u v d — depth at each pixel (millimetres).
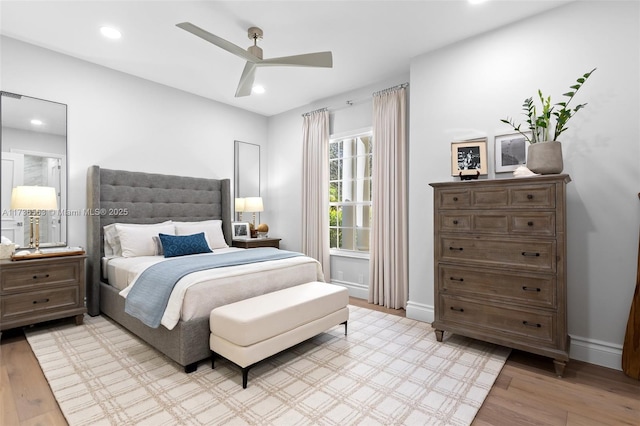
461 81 3113
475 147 2953
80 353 2521
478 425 1716
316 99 4793
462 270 2674
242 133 5199
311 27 2898
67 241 3436
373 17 2748
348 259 4508
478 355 2533
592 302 2453
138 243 3533
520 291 2387
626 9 2332
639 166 2287
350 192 4629
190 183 4445
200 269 2508
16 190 2883
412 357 2494
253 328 2068
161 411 1793
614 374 2256
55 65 3367
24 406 1842
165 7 2611
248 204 4848
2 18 2771
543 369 2334
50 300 2955
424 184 3352
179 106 4410
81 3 2561
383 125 3980
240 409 1819
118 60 3566
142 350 2586
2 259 2838
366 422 1720
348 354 2545
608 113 2395
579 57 2510
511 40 2830
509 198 2441
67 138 3455
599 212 2428
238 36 3041
